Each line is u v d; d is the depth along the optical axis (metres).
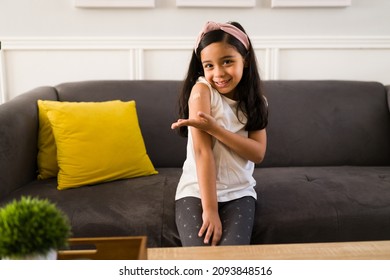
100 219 1.43
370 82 2.15
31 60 2.26
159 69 2.30
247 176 1.44
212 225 1.25
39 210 0.67
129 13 2.24
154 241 1.43
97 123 1.72
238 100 1.47
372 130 2.03
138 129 1.85
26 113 1.70
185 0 2.21
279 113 2.01
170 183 1.67
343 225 1.48
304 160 1.99
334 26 2.30
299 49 2.31
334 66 2.34
